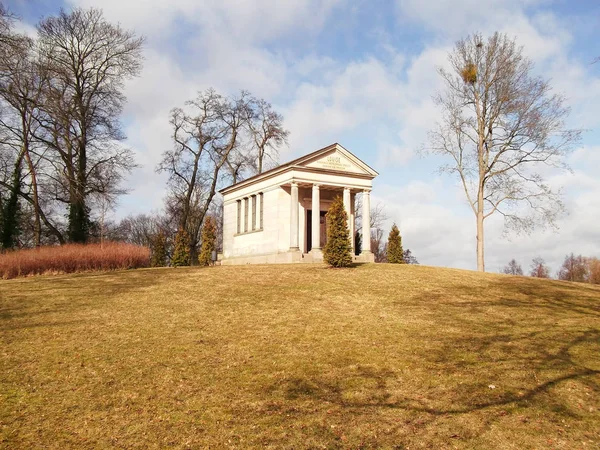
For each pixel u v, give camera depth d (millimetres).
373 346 14570
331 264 30969
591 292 23719
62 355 13617
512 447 8734
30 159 41000
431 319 17906
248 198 45000
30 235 48875
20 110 39719
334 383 11797
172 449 8930
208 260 43594
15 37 36344
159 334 15719
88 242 44375
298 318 17953
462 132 43281
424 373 12312
